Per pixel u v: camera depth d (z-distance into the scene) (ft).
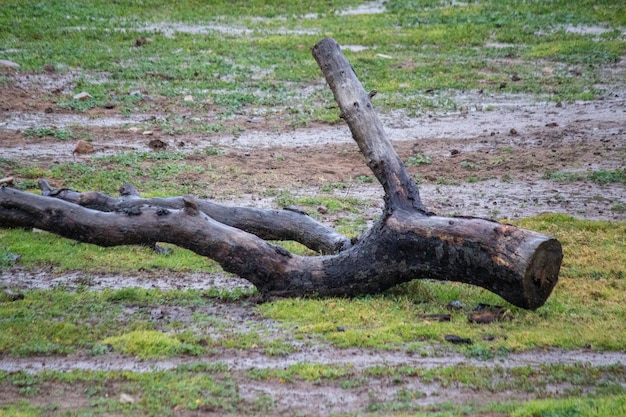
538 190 83.97
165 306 54.39
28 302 53.78
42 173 83.56
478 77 127.85
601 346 48.55
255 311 53.47
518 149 97.19
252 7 176.14
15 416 38.63
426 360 46.50
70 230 58.54
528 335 49.24
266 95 118.42
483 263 50.67
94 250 65.31
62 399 41.29
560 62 136.67
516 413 39.29
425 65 134.51
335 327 50.42
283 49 143.13
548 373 44.83
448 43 148.15
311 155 95.55
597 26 159.22
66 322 50.52
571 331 50.14
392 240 53.47
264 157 94.02
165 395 41.68
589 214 76.74
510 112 111.75
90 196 64.85
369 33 154.51
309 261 55.67
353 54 139.44
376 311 52.85
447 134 103.24
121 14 165.78
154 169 87.04
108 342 47.83
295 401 41.73
